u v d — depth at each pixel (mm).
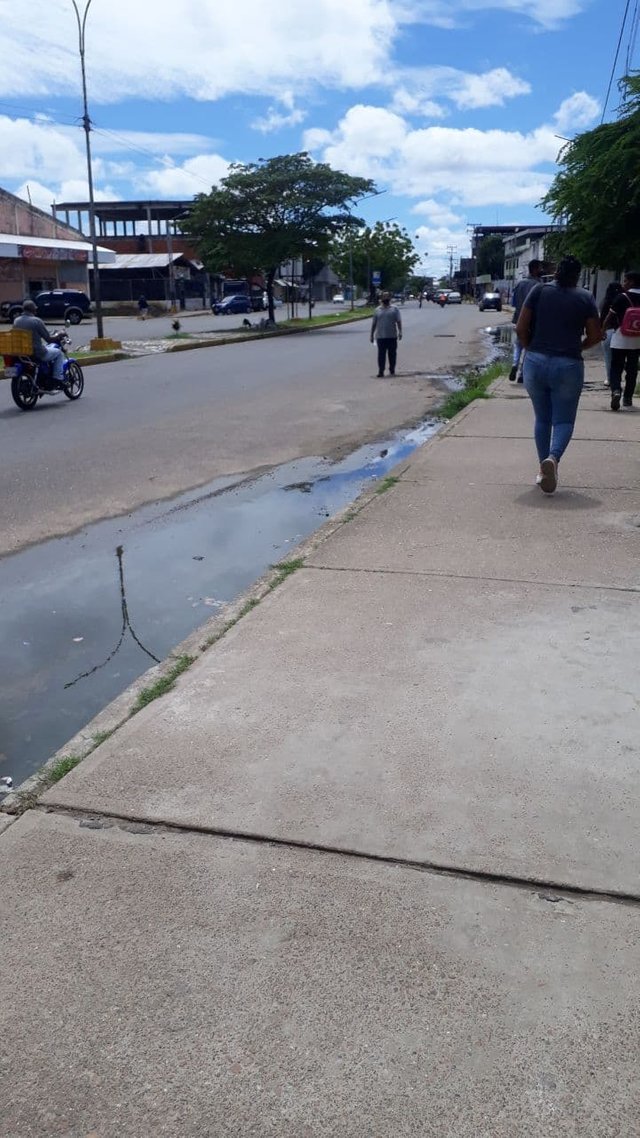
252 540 6977
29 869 2779
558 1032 2166
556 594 4938
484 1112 1974
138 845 2881
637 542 5875
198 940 2479
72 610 5484
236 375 19547
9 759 3730
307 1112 1981
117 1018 2232
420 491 7453
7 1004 2281
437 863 2762
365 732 3514
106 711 3785
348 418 13164
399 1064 2090
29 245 43094
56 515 7773
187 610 5453
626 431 10203
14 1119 1980
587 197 19344
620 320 11711
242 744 3451
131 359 24609
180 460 10164
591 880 2682
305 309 70875
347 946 2445
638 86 18422
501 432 10266
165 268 64500
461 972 2348
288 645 4352
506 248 100375
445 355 24422
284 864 2775
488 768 3250
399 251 99625
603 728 3504
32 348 14203
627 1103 1991
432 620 4613
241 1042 2158
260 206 37344
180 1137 1936
